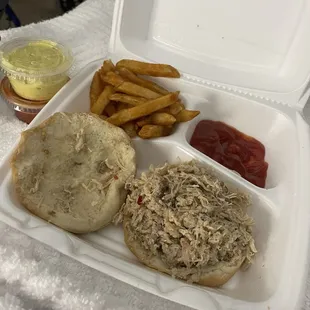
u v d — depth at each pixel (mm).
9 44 325
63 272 237
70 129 291
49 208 252
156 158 313
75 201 264
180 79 341
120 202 269
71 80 321
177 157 303
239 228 258
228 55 349
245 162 331
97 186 271
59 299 232
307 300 240
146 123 313
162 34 362
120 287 236
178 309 231
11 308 228
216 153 326
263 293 234
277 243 260
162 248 247
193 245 240
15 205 245
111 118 306
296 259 235
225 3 331
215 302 215
